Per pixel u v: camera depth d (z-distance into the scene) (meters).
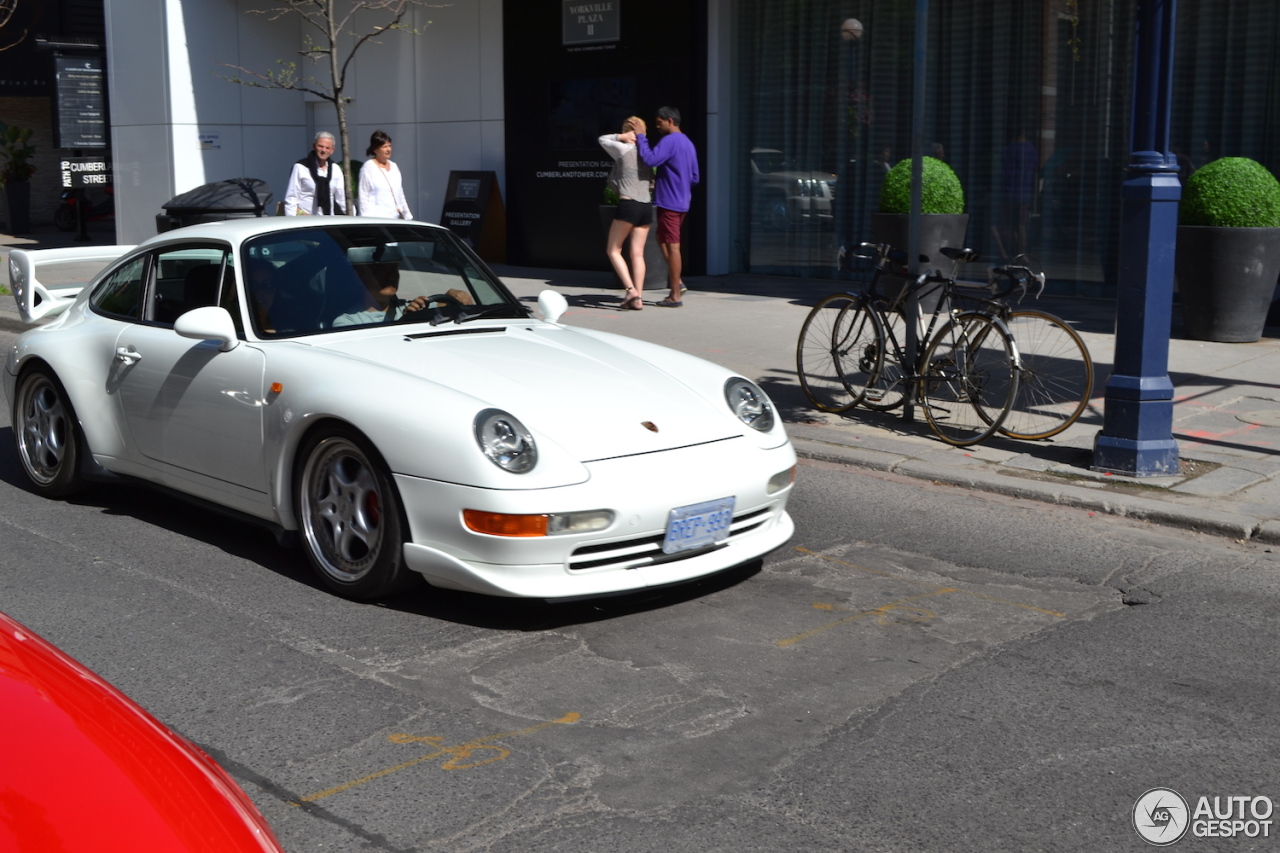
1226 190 9.81
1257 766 3.42
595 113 15.60
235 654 4.12
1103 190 12.51
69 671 2.20
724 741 3.53
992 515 5.96
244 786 3.23
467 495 4.14
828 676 4.00
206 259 5.42
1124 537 5.61
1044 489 6.21
